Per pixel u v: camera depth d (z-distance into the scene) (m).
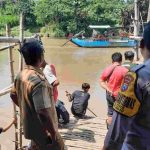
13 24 61.44
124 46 38.41
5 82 18.11
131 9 52.69
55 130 3.67
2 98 13.87
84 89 9.21
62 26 57.03
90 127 7.81
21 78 3.71
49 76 6.27
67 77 20.23
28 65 3.74
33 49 3.71
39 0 62.72
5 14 66.38
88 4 59.09
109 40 38.78
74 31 56.72
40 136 3.71
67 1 58.62
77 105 8.92
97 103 13.68
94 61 27.55
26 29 62.00
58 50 35.56
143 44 2.53
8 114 11.67
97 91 16.12
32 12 64.12
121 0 60.28
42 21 60.12
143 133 2.43
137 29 16.56
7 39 5.71
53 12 58.16
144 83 2.36
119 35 47.28
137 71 2.40
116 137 2.59
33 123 3.69
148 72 2.38
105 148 2.69
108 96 6.39
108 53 33.19
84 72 22.11
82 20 57.44
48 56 30.58
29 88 3.60
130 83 2.40
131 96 2.38
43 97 3.56
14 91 3.90
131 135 2.47
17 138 6.17
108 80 6.40
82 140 6.96
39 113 3.56
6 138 8.74
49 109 3.58
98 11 58.25
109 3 58.53
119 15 56.19
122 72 6.19
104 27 44.44
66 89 16.72
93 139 7.04
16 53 29.83
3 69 22.05
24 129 3.77
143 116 2.40
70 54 32.25
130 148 2.48
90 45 38.28
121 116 2.46
